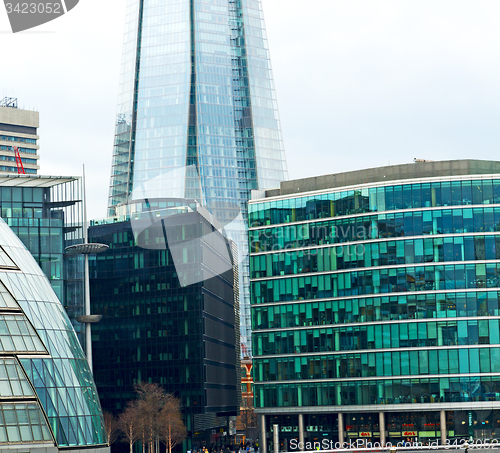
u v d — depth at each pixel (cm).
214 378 19888
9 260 8775
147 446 18238
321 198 15675
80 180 17100
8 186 16812
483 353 14250
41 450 7606
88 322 14638
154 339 19612
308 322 15475
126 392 19625
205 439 19175
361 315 14938
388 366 14612
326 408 15062
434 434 14325
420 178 14875
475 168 15100
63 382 8269
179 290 19562
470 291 14400
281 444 15538
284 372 15612
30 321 8381
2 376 7806
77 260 16925
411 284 14625
